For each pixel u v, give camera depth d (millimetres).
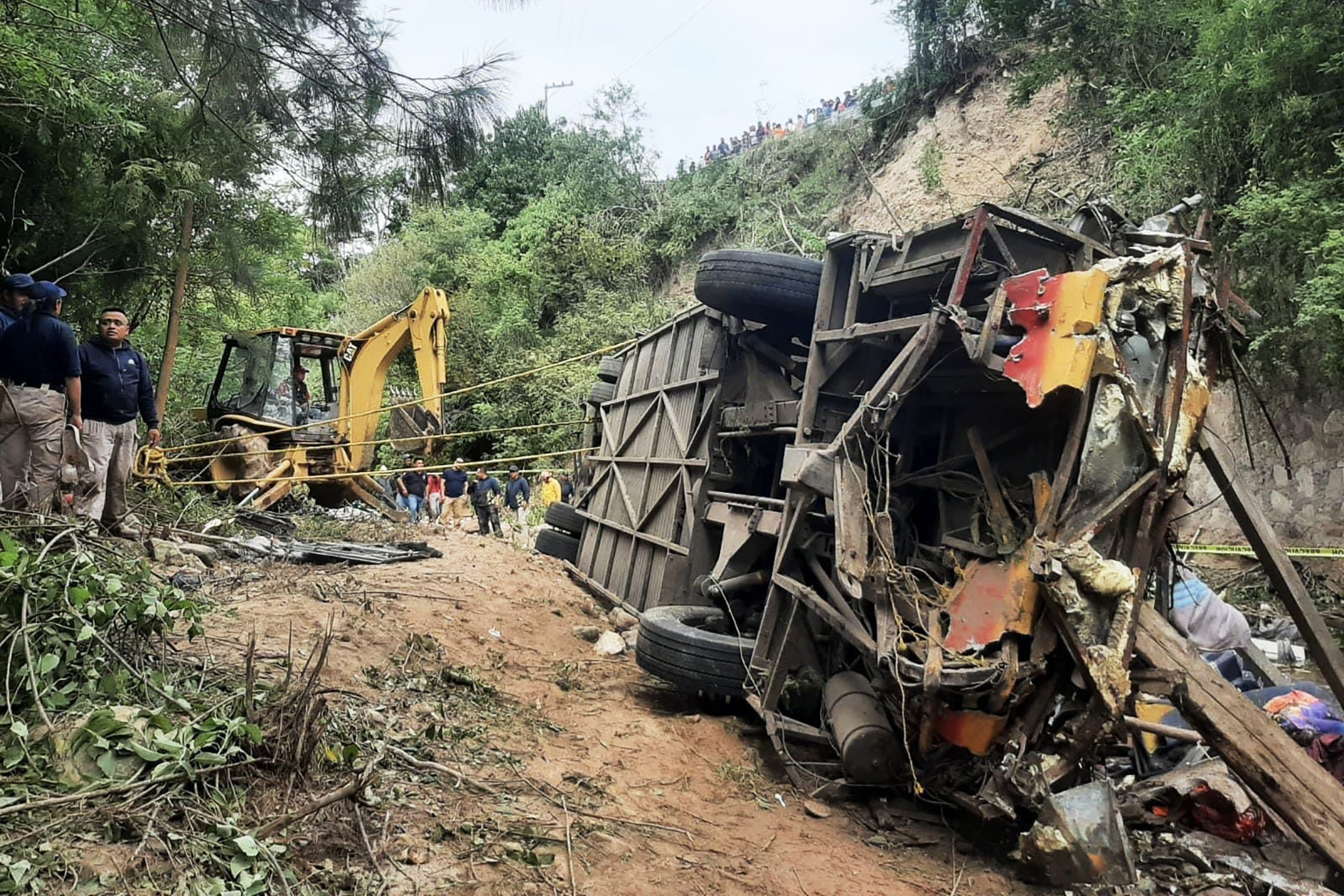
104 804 3023
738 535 6570
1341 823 3816
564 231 30000
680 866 3896
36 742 3215
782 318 6918
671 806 4637
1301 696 5105
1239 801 4418
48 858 2703
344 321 31156
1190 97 10500
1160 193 11336
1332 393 10094
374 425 14547
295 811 3414
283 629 5840
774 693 5539
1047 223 4566
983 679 4246
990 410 5262
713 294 6820
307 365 16078
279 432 13617
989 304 4656
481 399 27391
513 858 3619
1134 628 4176
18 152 8812
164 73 5461
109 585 3945
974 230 4566
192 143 5758
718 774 5242
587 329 26281
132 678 3865
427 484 16688
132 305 12500
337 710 4680
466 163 5598
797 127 27750
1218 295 4840
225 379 15156
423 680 5715
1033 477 4477
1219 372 4859
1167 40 12664
